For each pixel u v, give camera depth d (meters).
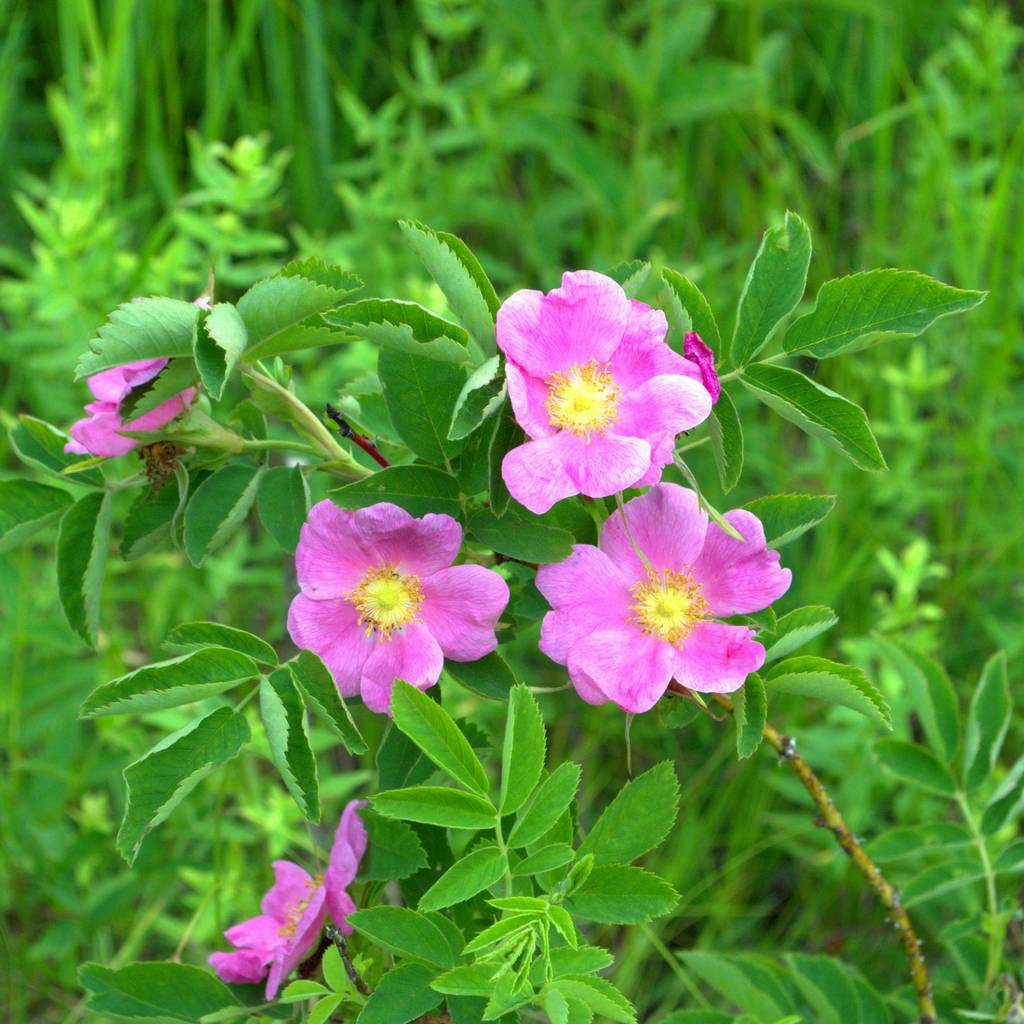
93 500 0.72
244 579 1.04
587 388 0.65
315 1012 0.67
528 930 0.64
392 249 1.21
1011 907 0.80
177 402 0.68
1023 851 0.78
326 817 0.92
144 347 0.65
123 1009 0.71
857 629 1.10
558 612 0.66
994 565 1.13
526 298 0.65
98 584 0.72
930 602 1.12
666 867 0.98
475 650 0.67
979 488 1.14
